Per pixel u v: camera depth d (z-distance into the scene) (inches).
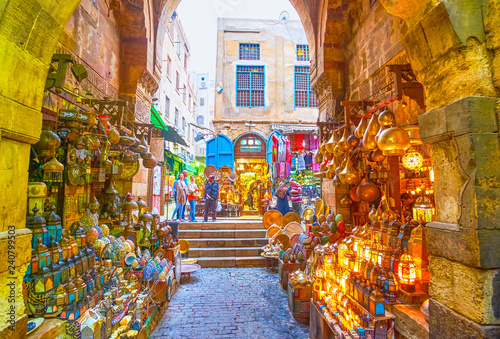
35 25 59.6
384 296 101.0
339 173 166.7
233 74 539.5
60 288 82.1
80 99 174.2
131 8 243.0
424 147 150.0
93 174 153.3
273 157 453.4
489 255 54.7
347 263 116.0
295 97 551.5
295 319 157.2
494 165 57.1
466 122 57.7
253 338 137.6
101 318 87.2
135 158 185.5
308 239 198.4
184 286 213.2
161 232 198.4
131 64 249.4
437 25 63.3
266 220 297.0
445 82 65.2
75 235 115.4
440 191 67.1
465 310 58.2
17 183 58.9
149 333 135.7
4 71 53.7
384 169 169.3
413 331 85.4
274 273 249.0
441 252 64.9
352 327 98.8
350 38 245.0
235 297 190.1
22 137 59.0
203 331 143.8
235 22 551.2
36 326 70.1
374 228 137.3
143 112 268.5
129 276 131.5
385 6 74.5
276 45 553.9
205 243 298.8
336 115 247.8
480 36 59.9
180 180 353.1
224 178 502.0
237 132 524.1
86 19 189.0
